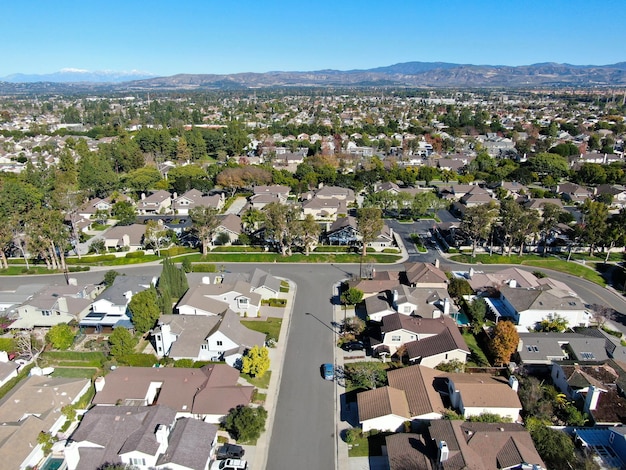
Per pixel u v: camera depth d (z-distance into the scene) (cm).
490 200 12212
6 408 4534
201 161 18962
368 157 17800
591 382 4872
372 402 4619
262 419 4534
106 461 3853
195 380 4906
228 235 9856
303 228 9050
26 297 7044
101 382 4844
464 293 7088
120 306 6550
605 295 7750
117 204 11769
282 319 6744
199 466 3825
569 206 12644
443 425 4172
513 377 4819
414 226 11244
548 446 4041
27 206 9975
